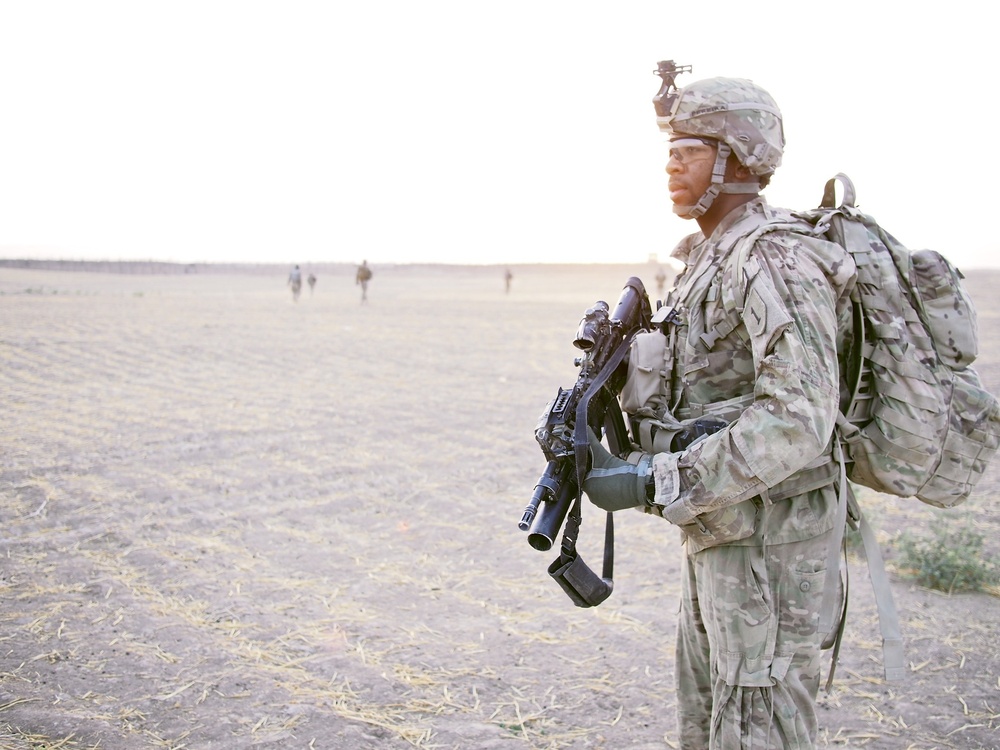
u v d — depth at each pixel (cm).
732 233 220
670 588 451
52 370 1149
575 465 216
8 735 296
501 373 1213
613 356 227
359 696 336
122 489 593
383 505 582
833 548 216
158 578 445
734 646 214
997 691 345
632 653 377
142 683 338
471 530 537
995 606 427
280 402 947
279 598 426
